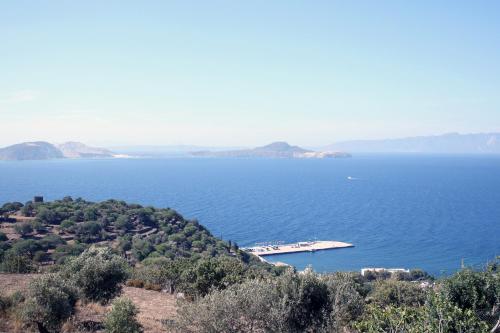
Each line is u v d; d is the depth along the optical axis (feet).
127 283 115.03
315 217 606.96
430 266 328.29
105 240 252.21
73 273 74.38
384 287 84.84
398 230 506.07
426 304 34.58
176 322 49.52
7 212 273.75
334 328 49.70
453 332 32.65
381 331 33.45
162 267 124.06
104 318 60.13
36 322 53.57
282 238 465.47
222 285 86.22
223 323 45.47
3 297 64.34
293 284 51.01
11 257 122.72
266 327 46.62
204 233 312.71
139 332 55.77
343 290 53.16
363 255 378.12
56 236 229.45
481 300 40.63
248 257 295.28
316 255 380.37
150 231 289.33
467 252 379.55
